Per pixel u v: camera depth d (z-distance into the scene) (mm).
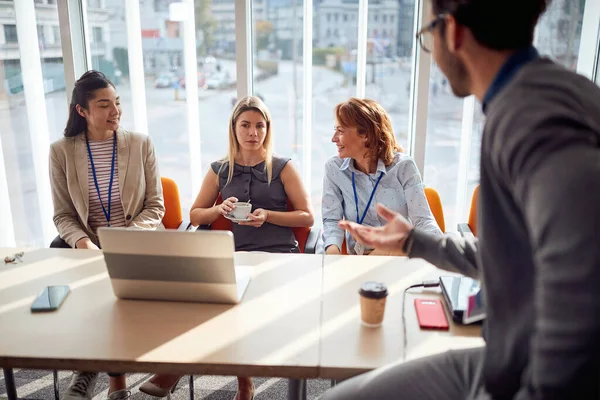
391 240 1400
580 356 689
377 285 1410
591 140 736
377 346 1310
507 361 941
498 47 905
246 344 1310
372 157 2346
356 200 2395
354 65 2879
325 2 2787
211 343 1313
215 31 2848
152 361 1238
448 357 1225
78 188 2420
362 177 2391
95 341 1324
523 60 907
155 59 2936
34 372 2447
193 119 3002
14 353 1271
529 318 896
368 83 2902
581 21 2684
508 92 851
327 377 1233
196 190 3121
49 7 2920
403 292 1594
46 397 2254
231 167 2516
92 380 1989
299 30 2840
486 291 961
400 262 1823
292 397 1431
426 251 1373
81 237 2332
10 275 1733
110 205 2455
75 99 2383
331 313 1469
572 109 777
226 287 1484
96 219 2463
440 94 2844
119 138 2477
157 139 3064
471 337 1356
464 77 992
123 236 1430
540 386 733
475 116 2850
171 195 2650
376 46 2838
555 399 719
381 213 1440
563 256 693
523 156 760
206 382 2375
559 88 812
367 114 2271
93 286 1648
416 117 2875
